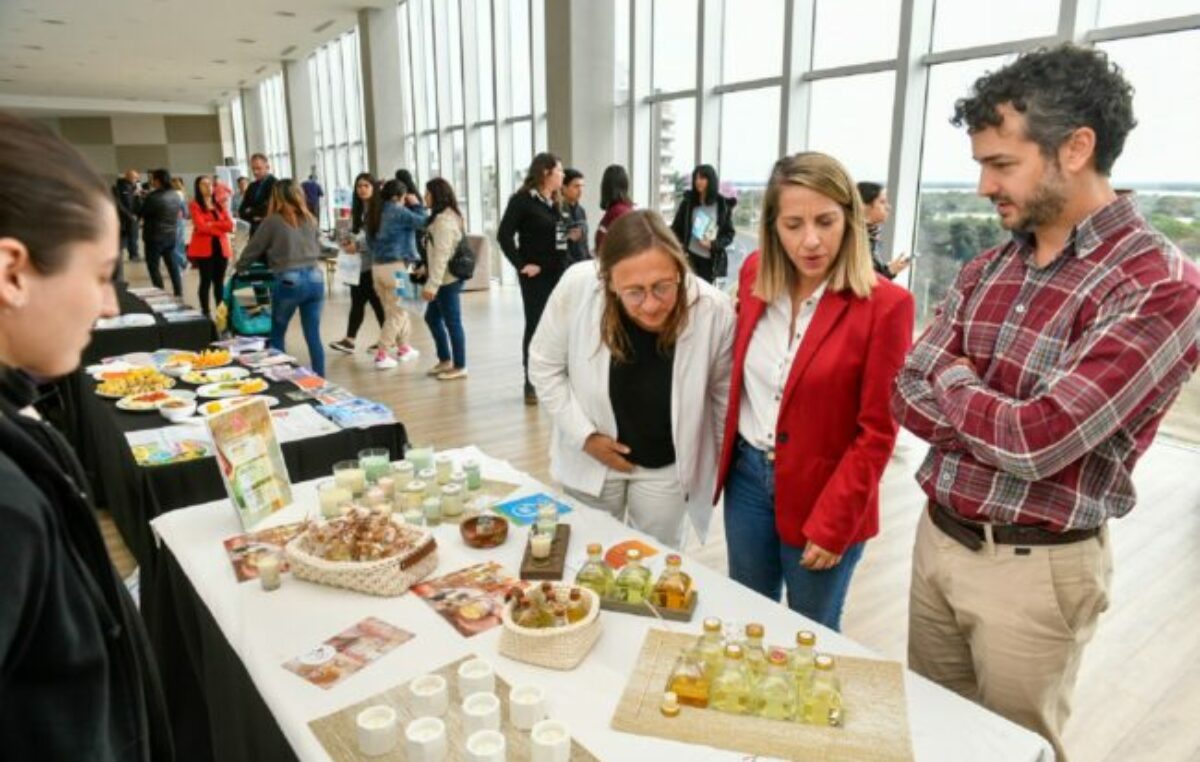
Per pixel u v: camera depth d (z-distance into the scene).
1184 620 2.49
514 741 1.01
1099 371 1.02
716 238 5.06
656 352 1.71
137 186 13.64
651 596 1.34
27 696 0.62
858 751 0.98
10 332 0.59
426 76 11.28
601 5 7.05
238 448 1.70
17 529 0.55
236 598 1.38
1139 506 3.33
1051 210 1.07
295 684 1.13
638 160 7.30
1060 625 1.18
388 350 5.89
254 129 18.77
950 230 4.75
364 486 1.87
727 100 6.32
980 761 0.97
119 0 9.16
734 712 1.06
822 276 1.51
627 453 1.80
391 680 1.14
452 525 1.71
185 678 1.71
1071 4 3.90
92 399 2.94
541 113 8.88
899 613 2.59
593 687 1.12
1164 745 1.95
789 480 1.58
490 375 5.67
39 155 0.57
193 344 4.41
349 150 14.09
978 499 1.20
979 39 4.41
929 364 1.29
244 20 10.67
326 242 10.41
